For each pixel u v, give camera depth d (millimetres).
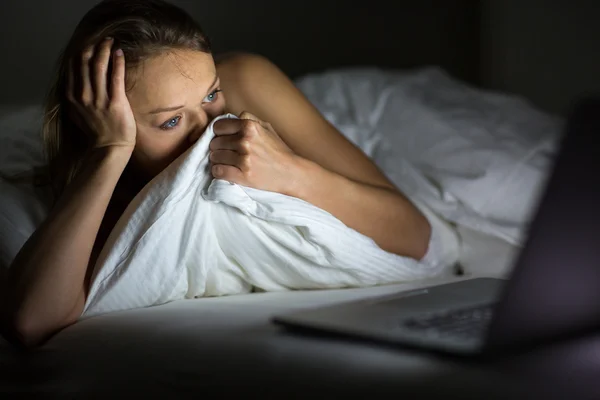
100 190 975
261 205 1004
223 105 1065
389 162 1512
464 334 656
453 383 602
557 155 600
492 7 2629
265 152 1009
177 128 1016
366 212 1124
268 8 2164
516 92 2652
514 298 588
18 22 1816
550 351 652
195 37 1008
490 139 1536
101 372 771
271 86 1236
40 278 923
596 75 2473
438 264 1236
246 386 656
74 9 1878
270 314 886
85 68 990
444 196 1402
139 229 986
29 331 906
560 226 602
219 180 990
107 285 979
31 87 1845
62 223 955
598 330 666
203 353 746
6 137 1332
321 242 1026
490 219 1380
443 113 1646
